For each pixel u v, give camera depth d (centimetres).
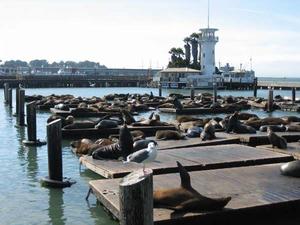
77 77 9269
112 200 877
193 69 7950
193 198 810
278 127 1931
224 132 1881
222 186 956
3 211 966
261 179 1018
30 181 1214
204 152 1370
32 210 972
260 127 2025
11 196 1073
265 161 1264
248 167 1148
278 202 850
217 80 7312
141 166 1170
